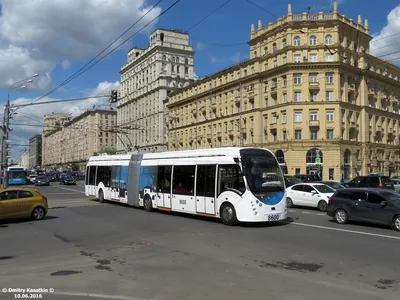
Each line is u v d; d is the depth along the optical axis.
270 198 14.48
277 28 57.03
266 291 6.42
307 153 54.38
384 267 8.09
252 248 10.20
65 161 145.12
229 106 66.56
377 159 62.41
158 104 92.50
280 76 56.66
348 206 14.78
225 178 15.17
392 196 13.95
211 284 6.85
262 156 15.06
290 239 11.59
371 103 62.56
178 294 6.27
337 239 11.53
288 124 55.16
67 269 8.12
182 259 8.95
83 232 13.39
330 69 54.47
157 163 19.50
